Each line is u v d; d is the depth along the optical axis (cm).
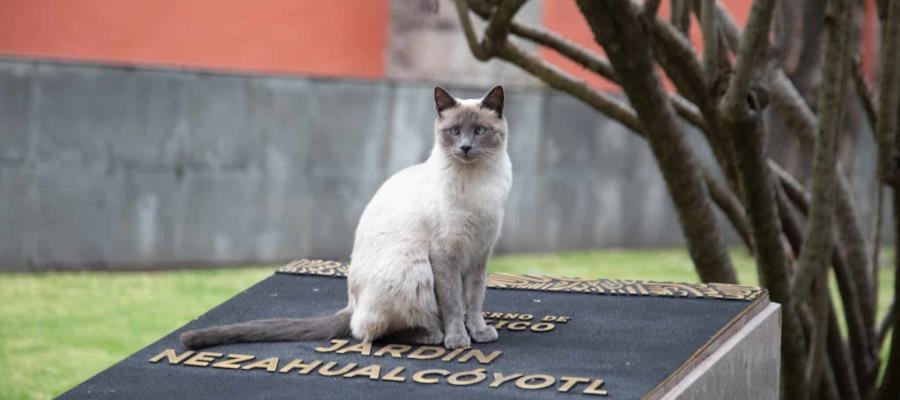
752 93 524
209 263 1146
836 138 558
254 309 531
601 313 527
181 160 1118
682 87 573
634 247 1345
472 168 458
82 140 1080
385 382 430
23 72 1050
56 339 902
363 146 1194
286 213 1169
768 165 547
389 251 462
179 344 480
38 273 1087
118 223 1105
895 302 635
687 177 554
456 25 1237
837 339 647
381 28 1210
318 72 1174
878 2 600
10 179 1062
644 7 507
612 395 409
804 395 598
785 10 698
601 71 605
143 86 1093
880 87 582
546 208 1282
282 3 1145
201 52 1118
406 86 1205
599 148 1305
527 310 536
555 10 1226
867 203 1399
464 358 454
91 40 1077
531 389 418
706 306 531
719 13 623
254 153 1145
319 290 563
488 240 467
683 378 440
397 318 465
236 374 443
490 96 466
